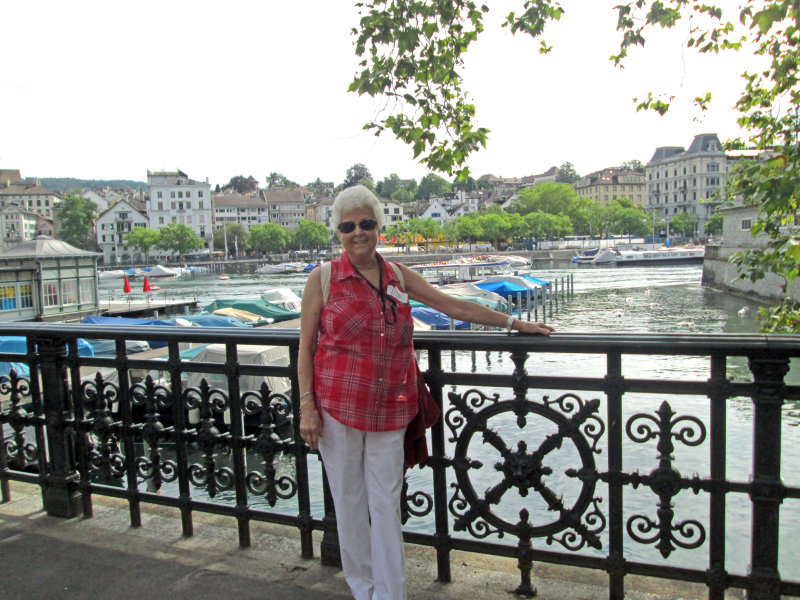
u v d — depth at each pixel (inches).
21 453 169.2
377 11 253.8
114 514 164.4
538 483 113.4
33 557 141.9
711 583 103.7
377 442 105.8
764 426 97.5
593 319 1642.5
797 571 333.1
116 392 152.1
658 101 305.1
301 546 137.6
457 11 256.1
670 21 263.0
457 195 7204.7
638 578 122.5
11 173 7219.5
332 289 104.0
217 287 3223.4
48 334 153.6
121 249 5649.6
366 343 102.0
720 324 1441.9
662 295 2134.6
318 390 105.7
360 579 114.1
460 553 137.3
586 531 111.2
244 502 141.1
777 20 190.7
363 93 256.8
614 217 5851.4
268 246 5644.7
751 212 1889.8
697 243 5418.3
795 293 1405.0
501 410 114.0
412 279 110.0
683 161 5959.6
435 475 122.4
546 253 5017.2
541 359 1043.3
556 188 5954.7
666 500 104.3
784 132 273.7
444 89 277.3
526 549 116.6
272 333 130.5
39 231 6102.4
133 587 128.3
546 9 261.4
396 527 108.2
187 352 686.5
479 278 2650.1
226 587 127.2
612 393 105.7
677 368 865.5
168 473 149.8
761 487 98.5
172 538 149.5
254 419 649.0
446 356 1150.3
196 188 5674.2
